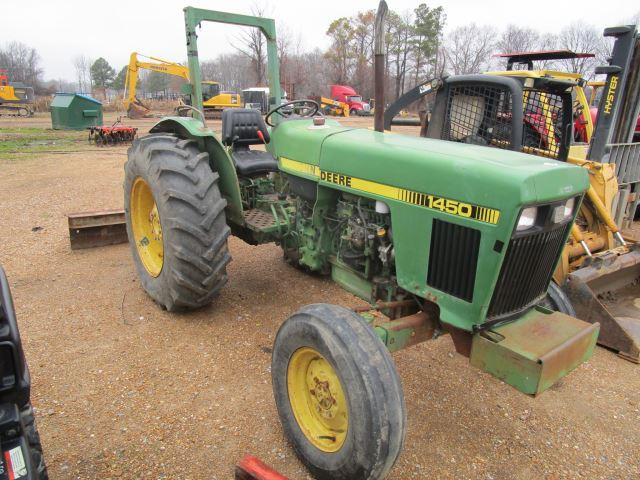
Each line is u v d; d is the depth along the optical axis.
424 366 3.24
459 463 2.42
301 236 3.45
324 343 2.04
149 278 3.84
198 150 3.61
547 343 2.14
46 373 2.94
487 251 2.07
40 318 3.59
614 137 5.99
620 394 3.07
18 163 10.42
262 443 2.48
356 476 2.00
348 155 2.70
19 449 1.51
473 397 2.95
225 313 3.79
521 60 6.93
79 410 2.64
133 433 2.49
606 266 3.98
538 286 2.43
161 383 2.90
